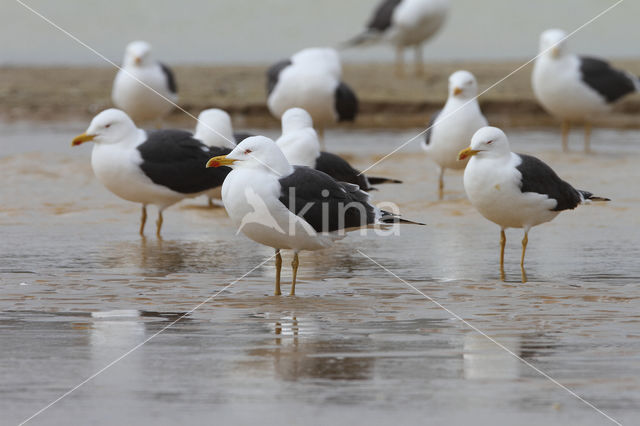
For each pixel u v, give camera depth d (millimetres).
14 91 28484
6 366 9250
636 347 9766
